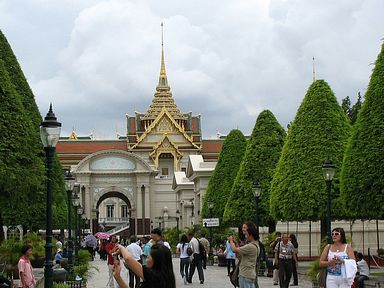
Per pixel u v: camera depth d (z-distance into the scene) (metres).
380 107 30.11
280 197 43.16
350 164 30.94
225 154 67.88
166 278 9.96
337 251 15.50
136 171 120.50
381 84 30.25
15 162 29.59
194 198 91.69
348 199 31.14
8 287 21.66
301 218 42.03
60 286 23.88
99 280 40.62
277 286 32.22
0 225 35.78
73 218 65.19
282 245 27.36
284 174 43.09
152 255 10.09
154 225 120.75
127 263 9.83
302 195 41.75
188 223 99.19
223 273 43.81
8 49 45.50
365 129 30.36
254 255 17.23
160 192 121.50
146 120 141.38
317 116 42.72
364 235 55.94
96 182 120.88
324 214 41.31
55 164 56.72
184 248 34.59
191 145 137.12
